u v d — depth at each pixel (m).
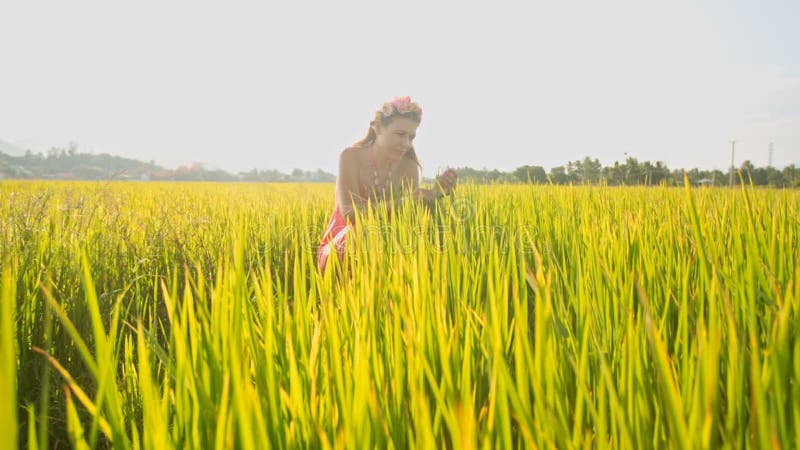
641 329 1.38
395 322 1.23
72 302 2.41
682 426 0.79
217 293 1.25
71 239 3.15
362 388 0.98
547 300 1.24
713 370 0.79
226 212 6.71
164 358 1.35
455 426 0.92
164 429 0.90
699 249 1.36
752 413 0.86
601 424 0.89
